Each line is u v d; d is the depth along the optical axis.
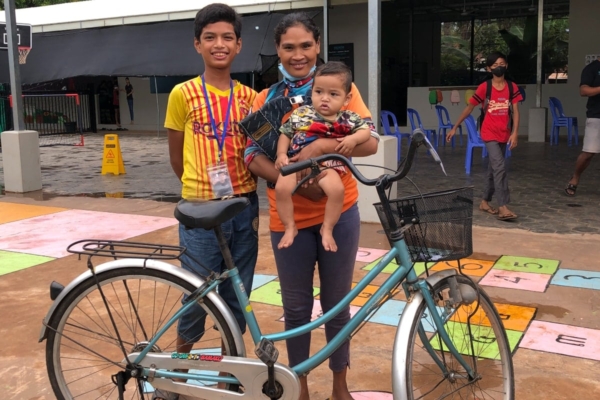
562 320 3.99
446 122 16.41
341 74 2.54
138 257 2.73
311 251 2.77
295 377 2.50
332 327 2.85
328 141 2.58
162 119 21.75
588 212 7.06
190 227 2.56
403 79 18.59
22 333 3.95
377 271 2.55
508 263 5.21
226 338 2.61
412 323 2.47
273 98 2.76
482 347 3.09
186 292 2.63
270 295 4.61
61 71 11.85
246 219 2.98
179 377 2.59
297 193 2.65
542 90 15.66
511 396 2.77
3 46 12.32
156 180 10.47
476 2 16.70
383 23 18.41
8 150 9.18
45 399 3.12
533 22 16.66
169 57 11.31
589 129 7.57
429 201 2.42
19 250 5.95
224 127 2.90
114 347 3.69
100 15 16.78
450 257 2.43
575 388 3.12
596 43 14.90
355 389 3.16
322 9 14.70
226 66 2.89
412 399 2.38
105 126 22.50
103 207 8.01
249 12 14.69
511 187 8.70
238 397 2.56
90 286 2.66
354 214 2.79
